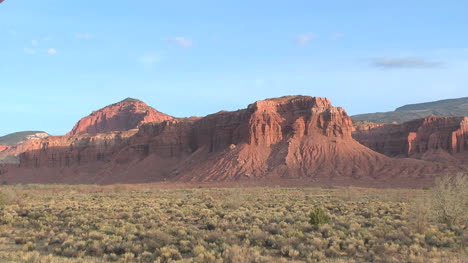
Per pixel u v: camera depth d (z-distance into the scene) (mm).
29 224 34688
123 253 23672
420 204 30656
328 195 67625
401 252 22672
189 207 46500
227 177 130375
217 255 21609
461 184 31938
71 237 27516
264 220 33500
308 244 24578
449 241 25188
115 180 170125
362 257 22016
